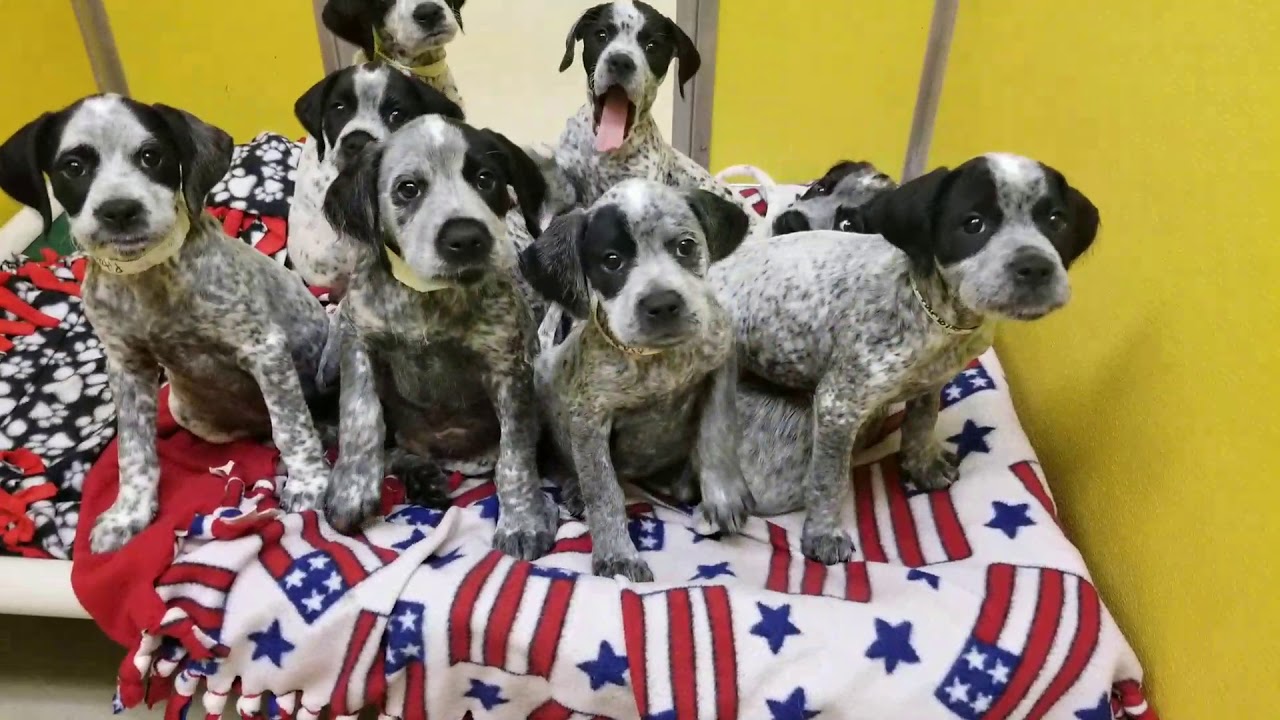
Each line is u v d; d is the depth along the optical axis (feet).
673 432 2.50
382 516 2.51
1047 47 2.96
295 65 4.78
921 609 2.18
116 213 2.06
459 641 2.17
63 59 4.28
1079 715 2.11
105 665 2.71
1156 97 2.28
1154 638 2.19
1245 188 1.93
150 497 2.46
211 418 2.72
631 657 2.11
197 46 4.70
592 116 3.23
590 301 2.15
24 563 2.44
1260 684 1.79
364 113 2.87
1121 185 2.41
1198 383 2.04
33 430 2.87
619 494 2.40
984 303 2.00
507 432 2.48
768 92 4.75
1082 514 2.55
